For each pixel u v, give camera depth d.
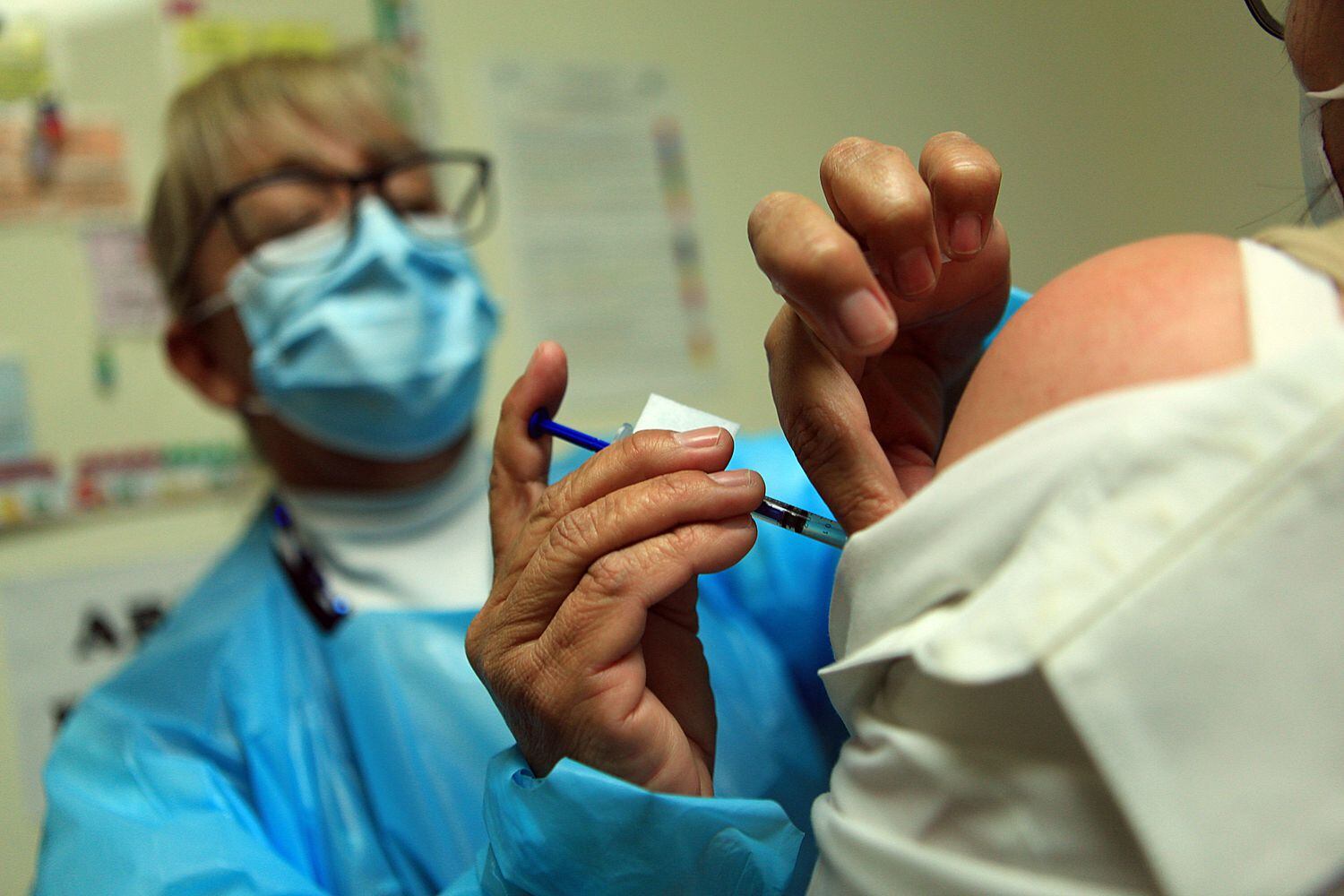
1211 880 0.26
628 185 1.73
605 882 0.45
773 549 0.83
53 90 1.52
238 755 0.93
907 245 0.38
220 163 1.19
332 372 1.12
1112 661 0.27
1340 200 0.41
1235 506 0.27
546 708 0.45
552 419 0.60
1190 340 0.32
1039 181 0.71
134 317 1.54
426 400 1.15
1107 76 0.67
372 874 0.85
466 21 1.68
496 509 0.60
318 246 1.17
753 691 0.74
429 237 1.23
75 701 1.46
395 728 0.89
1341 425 0.27
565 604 0.45
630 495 0.45
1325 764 0.27
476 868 0.57
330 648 1.00
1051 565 0.29
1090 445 0.30
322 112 1.23
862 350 0.36
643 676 0.46
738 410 1.76
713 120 1.75
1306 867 0.26
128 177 1.55
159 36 1.57
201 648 1.02
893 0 1.01
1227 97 0.56
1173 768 0.27
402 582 1.13
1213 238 0.37
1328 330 0.30
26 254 1.49
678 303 1.74
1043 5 0.74
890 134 1.00
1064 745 0.30
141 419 1.53
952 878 0.31
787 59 1.50
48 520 1.48
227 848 0.74
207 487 1.56
